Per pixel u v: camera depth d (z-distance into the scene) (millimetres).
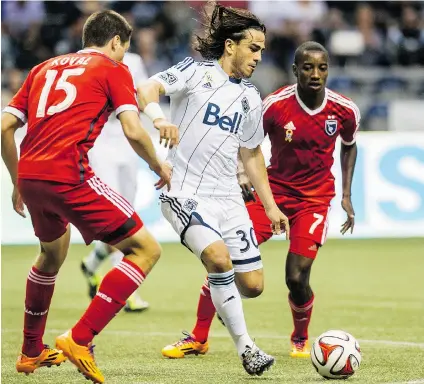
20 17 61000
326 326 28094
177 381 19359
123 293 17906
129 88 18094
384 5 66438
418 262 44656
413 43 64438
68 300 34469
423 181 52188
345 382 19156
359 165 51469
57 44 61125
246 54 20250
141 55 60375
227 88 20359
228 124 20281
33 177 17906
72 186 17781
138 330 27516
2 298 34656
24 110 18797
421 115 58656
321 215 23750
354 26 66000
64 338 17672
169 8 63969
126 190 33469
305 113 23828
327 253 48188
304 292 22938
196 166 20297
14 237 49938
